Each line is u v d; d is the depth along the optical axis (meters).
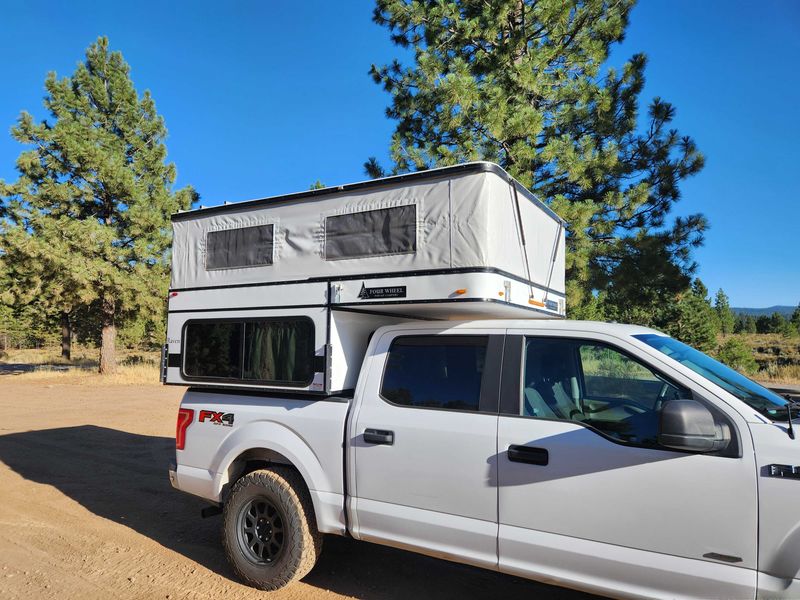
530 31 14.52
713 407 2.94
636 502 2.96
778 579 2.62
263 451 4.42
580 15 14.48
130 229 22.77
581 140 13.91
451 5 14.40
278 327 4.39
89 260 21.62
